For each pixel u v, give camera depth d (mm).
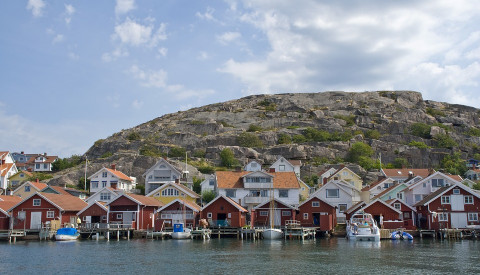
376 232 66000
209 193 94438
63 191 97438
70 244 62281
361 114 172625
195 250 54469
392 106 178250
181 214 74250
